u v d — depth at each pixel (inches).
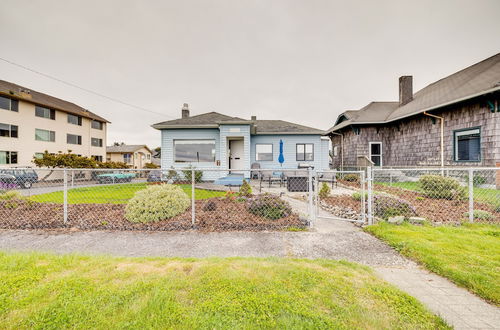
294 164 583.5
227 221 185.5
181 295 81.8
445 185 250.8
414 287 93.7
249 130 504.1
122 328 65.6
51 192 345.7
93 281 91.4
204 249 136.6
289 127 609.6
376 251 132.2
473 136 348.5
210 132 556.4
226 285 88.3
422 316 72.4
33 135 770.2
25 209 214.1
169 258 118.1
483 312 77.5
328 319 68.8
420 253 120.3
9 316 70.6
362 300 79.9
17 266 104.9
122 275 96.9
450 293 89.4
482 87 329.1
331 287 88.0
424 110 397.1
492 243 131.1
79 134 944.9
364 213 187.8
